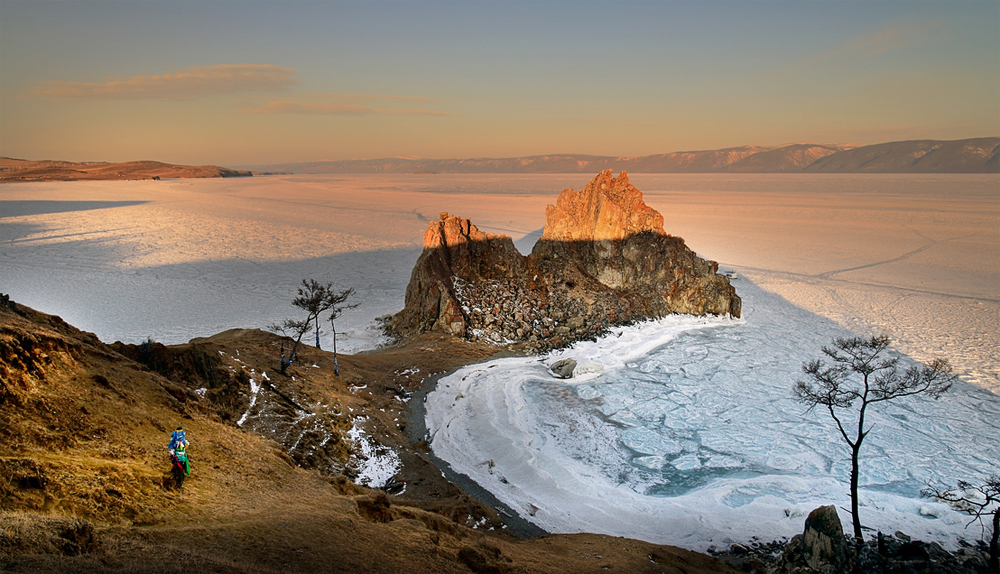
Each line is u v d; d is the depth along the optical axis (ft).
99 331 279.49
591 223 314.14
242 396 144.36
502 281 295.28
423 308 268.62
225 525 63.98
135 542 52.19
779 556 108.99
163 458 77.77
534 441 166.61
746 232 640.99
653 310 293.84
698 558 107.24
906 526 123.54
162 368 133.80
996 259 475.31
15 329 83.76
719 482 146.82
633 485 145.59
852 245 552.82
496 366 223.10
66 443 69.31
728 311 306.35
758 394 205.05
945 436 171.42
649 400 199.31
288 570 56.03
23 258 449.89
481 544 87.86
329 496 89.86
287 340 206.49
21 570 39.88
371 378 197.06
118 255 479.41
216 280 398.21
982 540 118.21
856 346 148.46
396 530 80.23
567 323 273.75
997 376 220.43
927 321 302.45
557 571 81.97
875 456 160.04
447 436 164.04
